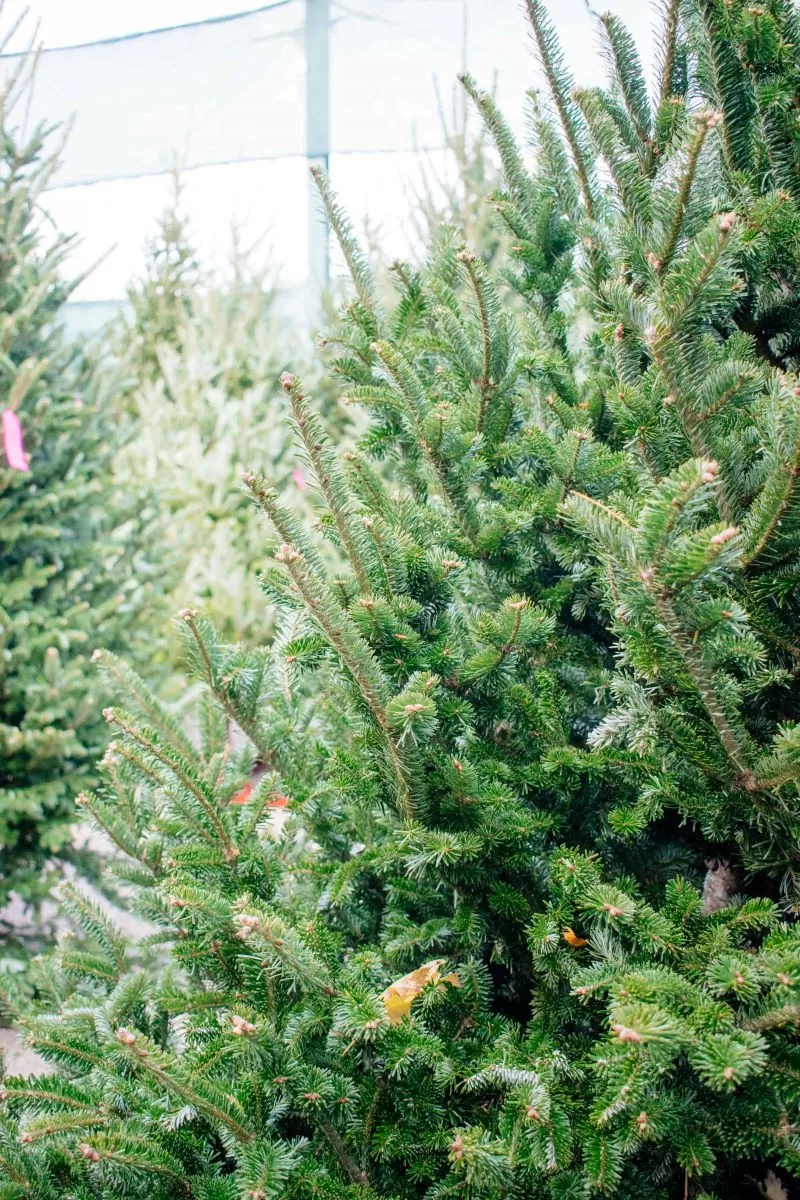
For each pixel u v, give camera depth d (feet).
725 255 4.08
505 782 5.41
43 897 11.68
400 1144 4.56
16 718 12.14
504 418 6.25
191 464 23.43
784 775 4.12
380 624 4.77
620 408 4.96
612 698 5.95
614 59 5.96
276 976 4.83
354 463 5.53
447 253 7.06
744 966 3.75
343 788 5.35
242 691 5.96
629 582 4.36
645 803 4.86
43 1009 6.23
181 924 5.72
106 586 13.64
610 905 4.06
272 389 26.63
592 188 6.28
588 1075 4.49
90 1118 4.23
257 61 20.42
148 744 5.36
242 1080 4.51
